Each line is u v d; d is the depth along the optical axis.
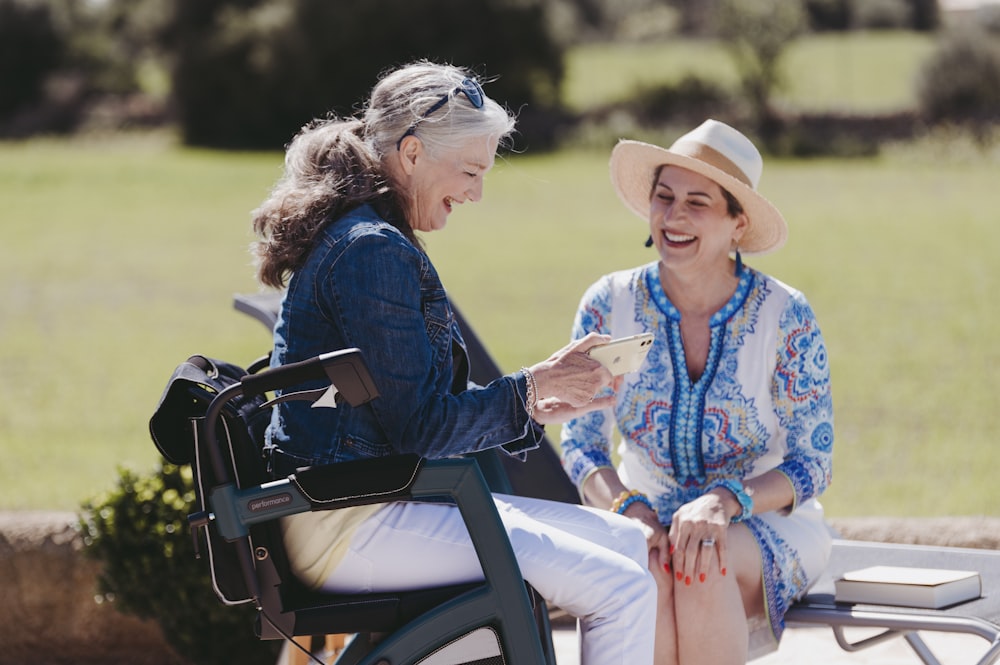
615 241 19.36
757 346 3.24
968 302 12.99
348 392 2.39
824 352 3.26
